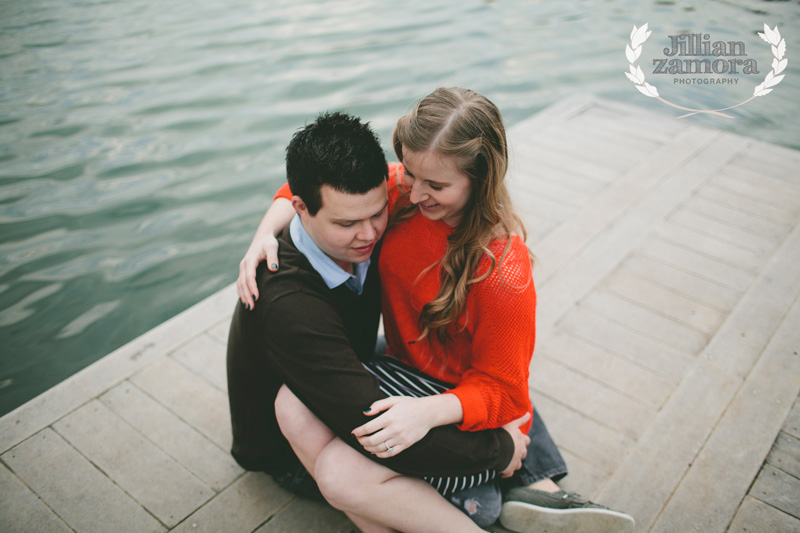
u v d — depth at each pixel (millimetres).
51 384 2572
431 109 1218
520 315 1354
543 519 1604
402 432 1293
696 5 7207
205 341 2395
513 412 1456
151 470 1883
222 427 2033
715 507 1760
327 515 1750
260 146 4320
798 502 1771
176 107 4844
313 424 1439
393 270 1531
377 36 6387
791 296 2594
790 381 2178
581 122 4316
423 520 1449
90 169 4039
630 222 3131
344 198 1206
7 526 1712
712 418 2039
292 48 6039
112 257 3305
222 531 1710
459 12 7117
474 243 1332
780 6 7098
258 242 1477
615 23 6719
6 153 4176
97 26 6578
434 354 1594
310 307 1326
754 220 3129
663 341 2373
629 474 1858
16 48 5934
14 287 3078
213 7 7254
